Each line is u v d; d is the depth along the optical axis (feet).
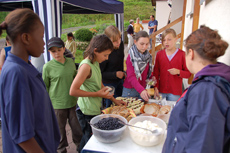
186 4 15.43
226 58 4.02
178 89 7.45
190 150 2.39
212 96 2.42
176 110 2.89
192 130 2.43
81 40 43.32
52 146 3.80
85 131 5.90
